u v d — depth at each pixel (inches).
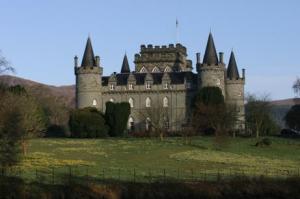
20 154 3026.6
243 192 2246.6
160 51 7391.7
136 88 6756.9
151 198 2142.0
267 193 2252.7
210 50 6550.2
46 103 6929.1
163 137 5315.0
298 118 6589.6
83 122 5378.9
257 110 6274.6
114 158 3572.8
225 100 6515.8
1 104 3302.2
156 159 3580.2
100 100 6747.1
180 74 6806.1
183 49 7593.5
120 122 5634.8
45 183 2215.8
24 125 3329.2
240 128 6328.7
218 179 2411.4
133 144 4534.9
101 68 6776.6
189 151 4109.3
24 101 3774.6
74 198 2066.9
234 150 4293.8
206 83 6505.9
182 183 2285.9
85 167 2965.1
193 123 5295.3
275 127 6628.9
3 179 2169.0
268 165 3353.8
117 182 2290.8
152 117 5920.3
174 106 6688.0
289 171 2979.8
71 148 4097.0
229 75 6850.4
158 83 6737.2
